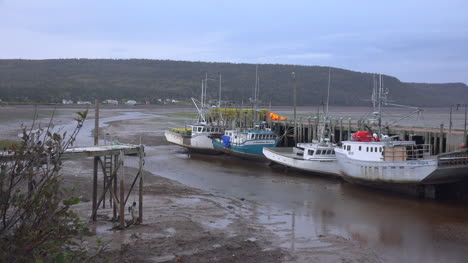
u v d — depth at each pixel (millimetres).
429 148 29047
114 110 137875
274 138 42406
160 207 21359
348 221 20688
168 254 14594
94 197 17891
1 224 8789
